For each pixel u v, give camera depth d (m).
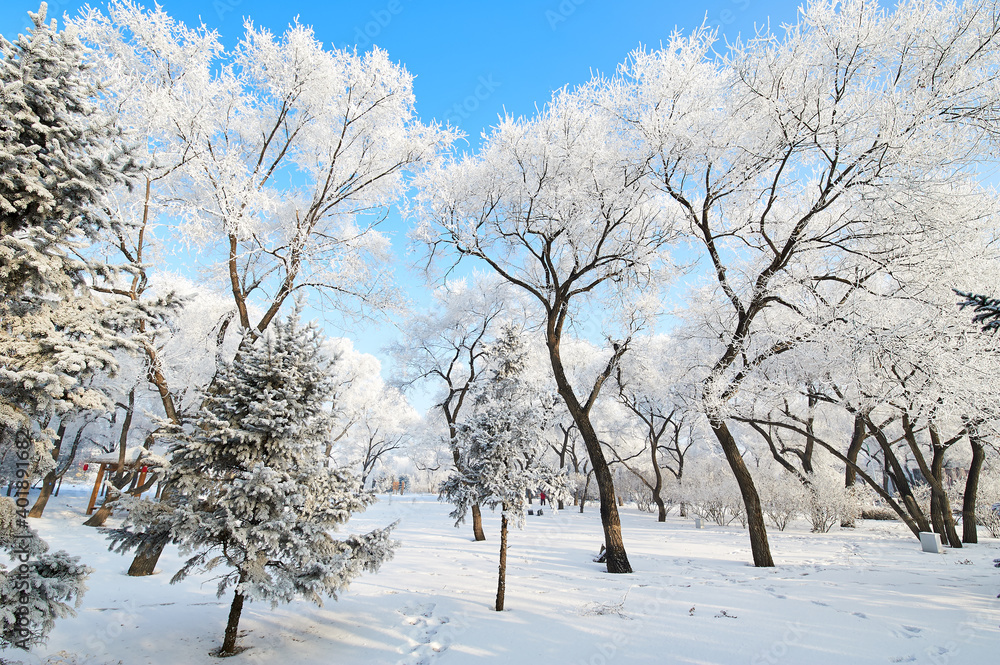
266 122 12.45
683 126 11.52
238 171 10.50
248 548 5.20
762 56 10.96
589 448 11.83
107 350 5.41
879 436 17.55
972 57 9.98
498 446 7.75
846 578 9.11
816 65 10.66
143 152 8.00
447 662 5.40
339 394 6.42
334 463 6.58
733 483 23.02
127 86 9.88
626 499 45.94
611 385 25.61
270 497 5.35
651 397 26.59
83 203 5.34
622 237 13.45
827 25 10.62
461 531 19.98
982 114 9.58
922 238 10.66
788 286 11.86
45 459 4.80
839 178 10.90
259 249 11.02
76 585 4.49
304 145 12.79
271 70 11.70
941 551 13.38
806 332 11.61
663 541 16.56
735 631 5.89
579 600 7.68
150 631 5.97
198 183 10.59
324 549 5.71
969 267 10.67
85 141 5.44
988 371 10.32
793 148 10.85
